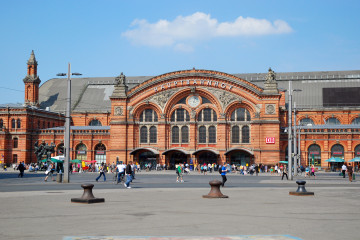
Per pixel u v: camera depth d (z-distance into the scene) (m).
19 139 118.25
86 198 28.45
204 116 105.62
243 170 91.94
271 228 18.56
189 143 105.19
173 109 106.56
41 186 46.69
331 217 21.92
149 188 43.56
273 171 98.19
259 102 102.19
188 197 32.72
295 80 137.88
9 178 65.81
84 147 117.25
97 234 17.06
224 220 20.81
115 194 35.50
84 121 134.88
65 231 17.73
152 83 106.62
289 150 62.91
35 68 136.25
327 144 104.19
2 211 23.81
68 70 52.72
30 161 119.50
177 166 58.97
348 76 134.75
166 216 22.09
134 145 106.56
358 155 103.06
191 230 18.02
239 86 103.38
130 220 20.70
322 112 122.75
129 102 107.50
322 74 141.00
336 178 70.69
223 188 43.59
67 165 53.53
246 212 23.72
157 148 106.06
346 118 121.38
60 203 27.84
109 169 103.12
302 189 35.22
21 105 130.12
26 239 16.05
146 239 15.96
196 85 105.25
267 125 101.12
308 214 22.98
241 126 103.62
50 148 101.50
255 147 101.56
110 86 147.00
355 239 16.28
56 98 144.62
